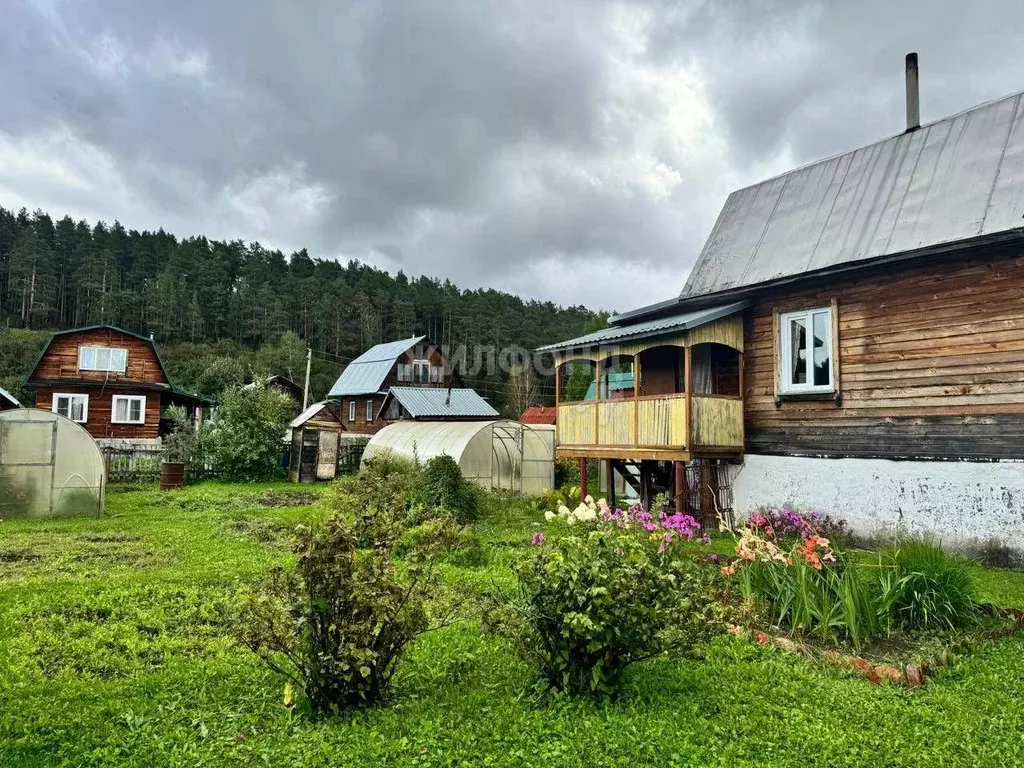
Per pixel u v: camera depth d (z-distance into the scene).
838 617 6.09
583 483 15.14
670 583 4.59
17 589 7.68
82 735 4.07
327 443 25.02
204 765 3.69
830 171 14.34
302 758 3.77
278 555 10.05
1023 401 9.73
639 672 5.15
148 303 76.12
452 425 22.05
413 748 3.90
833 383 12.09
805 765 3.76
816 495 12.18
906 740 4.08
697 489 14.22
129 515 14.77
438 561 9.38
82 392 30.08
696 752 3.86
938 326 10.78
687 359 12.59
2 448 14.22
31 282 76.69
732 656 5.64
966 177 11.42
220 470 23.98
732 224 15.80
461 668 5.25
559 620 4.56
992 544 9.87
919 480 10.78
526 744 3.96
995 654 5.71
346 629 4.21
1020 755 3.91
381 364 46.53
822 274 12.04
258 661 5.41
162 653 5.74
